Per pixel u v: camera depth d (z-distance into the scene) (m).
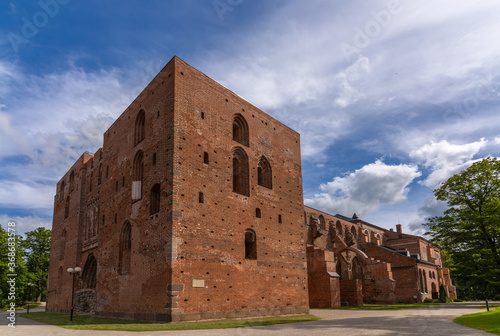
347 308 47.66
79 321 29.81
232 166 34.41
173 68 31.16
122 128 39.19
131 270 31.41
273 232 37.19
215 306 28.70
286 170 41.84
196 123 31.61
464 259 36.53
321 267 50.69
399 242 90.56
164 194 28.88
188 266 27.53
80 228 47.62
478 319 24.78
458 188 38.72
